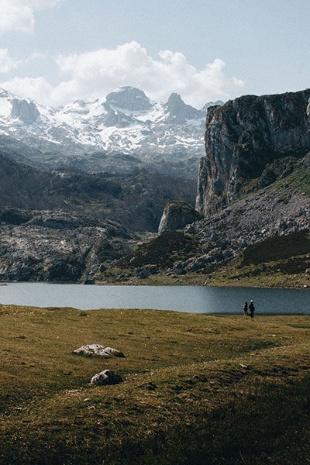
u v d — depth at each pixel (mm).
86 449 34906
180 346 61781
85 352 52625
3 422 35562
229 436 39938
